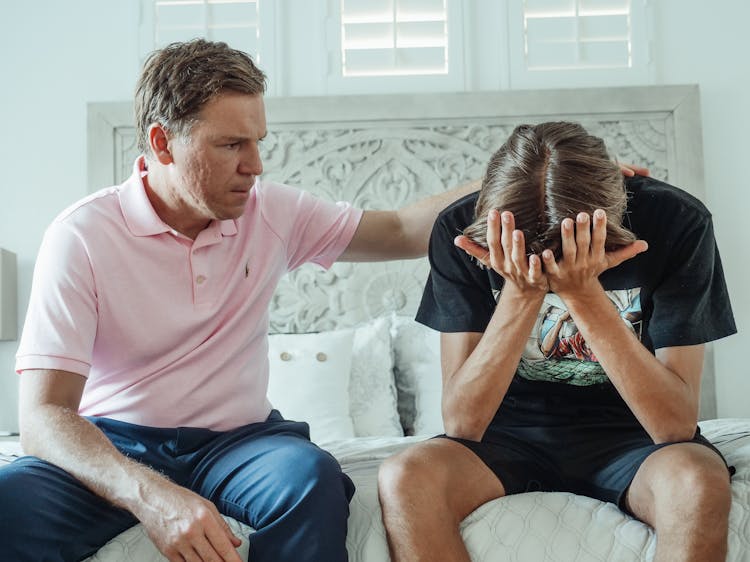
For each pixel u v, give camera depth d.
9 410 3.61
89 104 3.71
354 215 2.01
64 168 3.76
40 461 1.50
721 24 3.74
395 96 3.67
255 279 1.82
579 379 1.77
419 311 1.84
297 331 3.56
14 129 3.78
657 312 1.70
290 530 1.41
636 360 1.59
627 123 3.66
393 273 3.56
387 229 2.03
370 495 1.60
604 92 3.65
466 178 3.65
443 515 1.46
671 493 1.42
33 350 1.59
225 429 1.74
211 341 1.74
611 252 1.56
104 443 1.48
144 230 1.72
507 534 1.52
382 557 1.49
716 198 3.67
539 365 1.77
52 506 1.42
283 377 3.04
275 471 1.50
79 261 1.67
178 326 1.72
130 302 1.69
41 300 1.63
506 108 3.65
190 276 1.75
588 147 1.62
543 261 1.55
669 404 1.59
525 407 1.81
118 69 3.80
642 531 1.51
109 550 1.50
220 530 1.34
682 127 3.63
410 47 3.75
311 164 3.69
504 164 1.62
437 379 3.12
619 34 3.75
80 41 3.81
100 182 3.69
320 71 3.76
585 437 1.74
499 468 1.66
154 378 1.71
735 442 1.91
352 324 3.55
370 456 2.09
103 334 1.70
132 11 3.80
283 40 3.79
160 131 1.71
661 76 3.74
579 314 1.60
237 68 1.70
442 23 3.76
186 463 1.67
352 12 3.78
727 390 3.57
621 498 1.60
